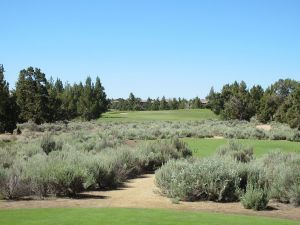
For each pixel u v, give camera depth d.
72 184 16.20
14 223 10.09
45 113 64.12
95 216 11.17
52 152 23.48
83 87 116.19
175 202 15.16
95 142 31.81
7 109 50.31
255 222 11.09
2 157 21.39
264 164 21.66
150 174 23.61
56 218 10.80
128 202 15.03
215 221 10.95
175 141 30.53
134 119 108.06
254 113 100.81
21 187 15.46
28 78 63.25
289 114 61.94
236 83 120.81
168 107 188.75
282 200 15.93
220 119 103.69
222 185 15.87
